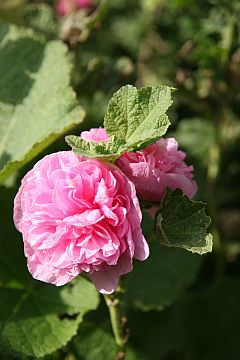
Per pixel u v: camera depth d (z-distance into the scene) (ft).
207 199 2.93
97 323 2.49
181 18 3.06
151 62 3.12
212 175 3.02
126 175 1.79
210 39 2.84
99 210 1.73
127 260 1.75
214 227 2.91
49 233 1.76
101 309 2.53
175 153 1.90
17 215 1.85
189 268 2.60
